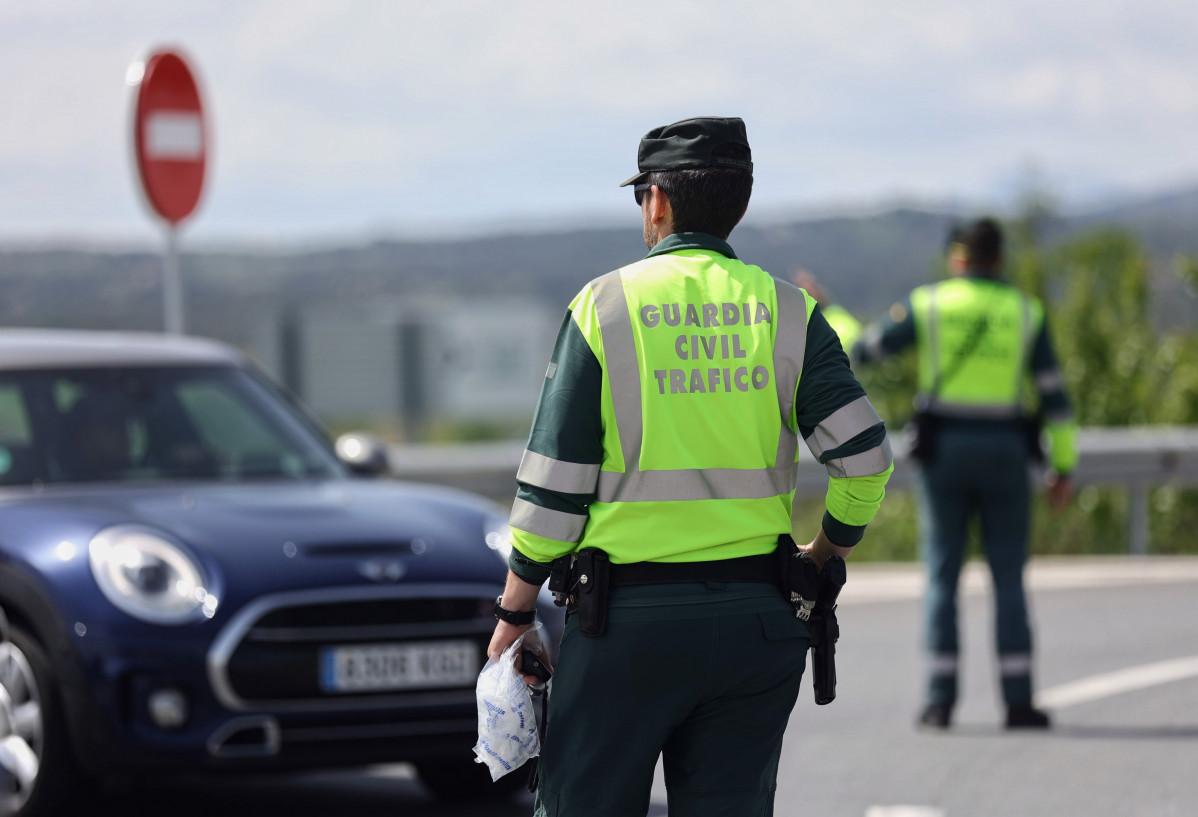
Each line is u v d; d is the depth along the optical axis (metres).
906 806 18.16
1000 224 22.50
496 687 10.46
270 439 21.02
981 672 26.28
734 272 10.46
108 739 16.06
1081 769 19.73
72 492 18.88
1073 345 55.12
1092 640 28.58
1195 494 45.97
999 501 22.09
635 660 9.96
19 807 16.53
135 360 21.08
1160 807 17.95
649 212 10.81
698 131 10.56
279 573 16.73
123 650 16.08
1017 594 22.11
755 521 10.19
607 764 10.09
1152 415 53.94
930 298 22.22
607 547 10.09
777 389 10.27
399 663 16.88
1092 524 46.16
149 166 28.62
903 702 23.88
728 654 10.02
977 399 21.97
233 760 16.25
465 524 18.64
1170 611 31.33
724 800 10.25
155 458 19.88
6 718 16.75
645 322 10.20
